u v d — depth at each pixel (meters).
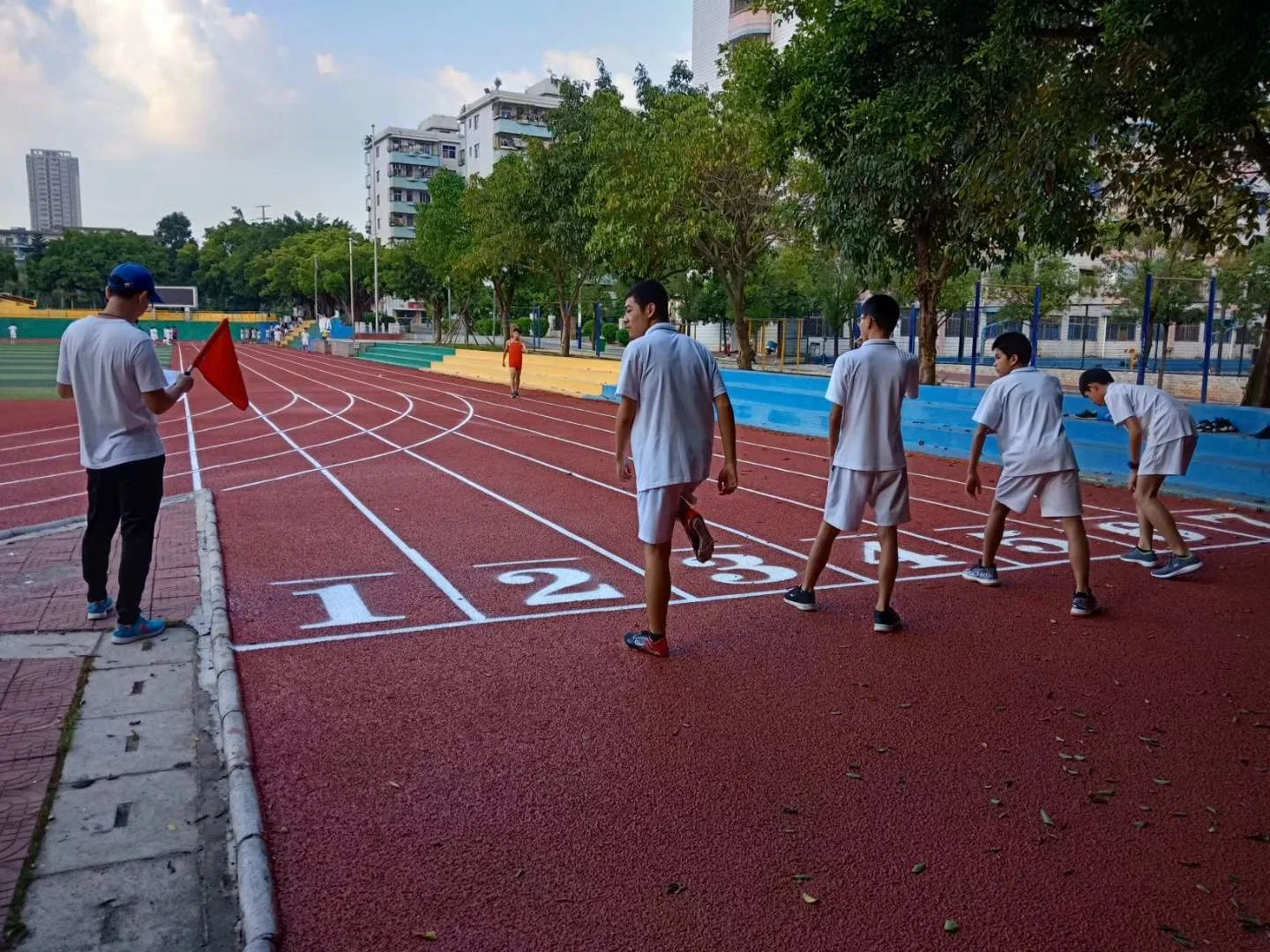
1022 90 10.02
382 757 4.09
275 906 3.02
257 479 11.77
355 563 7.43
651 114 25.55
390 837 3.45
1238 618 6.23
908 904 3.09
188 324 97.00
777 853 3.38
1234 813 3.71
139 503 5.43
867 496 5.88
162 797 3.70
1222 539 8.81
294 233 123.88
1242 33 8.05
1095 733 4.43
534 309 53.41
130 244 112.00
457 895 3.11
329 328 70.19
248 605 6.27
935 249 18.47
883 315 5.81
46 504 9.98
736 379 23.19
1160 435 7.32
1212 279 19.45
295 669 5.11
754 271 31.06
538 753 4.15
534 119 94.56
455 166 107.25
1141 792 3.86
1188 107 8.70
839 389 5.79
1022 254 18.14
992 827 3.59
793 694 4.86
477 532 8.66
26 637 5.49
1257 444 11.58
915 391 5.84
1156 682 5.06
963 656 5.45
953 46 11.02
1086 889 3.19
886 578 5.81
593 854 3.36
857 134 14.85
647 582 5.31
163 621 5.62
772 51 17.20
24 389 26.64
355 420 19.98
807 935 2.92
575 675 5.08
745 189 23.03
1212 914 3.06
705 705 4.70
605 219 25.66
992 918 3.03
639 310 5.30
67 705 4.54
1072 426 13.91
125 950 2.79
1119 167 12.34
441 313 66.56
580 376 28.44
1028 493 6.45
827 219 18.23
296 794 3.76
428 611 6.18
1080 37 9.88
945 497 11.05
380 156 107.44
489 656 5.36
